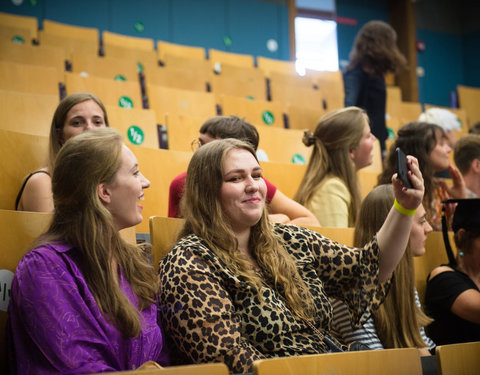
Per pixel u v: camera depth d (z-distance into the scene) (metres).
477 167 2.68
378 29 3.49
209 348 1.21
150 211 2.06
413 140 2.33
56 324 1.07
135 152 2.06
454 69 7.80
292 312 1.34
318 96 4.42
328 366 0.98
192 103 3.38
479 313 1.78
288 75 4.63
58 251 1.14
